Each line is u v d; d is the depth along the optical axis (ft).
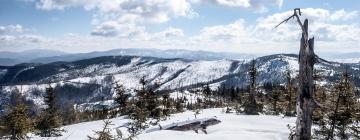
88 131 90.89
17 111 78.28
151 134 72.95
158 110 116.57
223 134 75.31
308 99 37.37
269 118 107.86
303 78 37.17
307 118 37.65
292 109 128.47
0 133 81.46
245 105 133.69
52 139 79.61
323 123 74.02
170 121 106.32
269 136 75.46
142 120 93.09
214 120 90.58
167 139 69.41
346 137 72.08
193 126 83.56
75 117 164.96
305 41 36.24
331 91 73.97
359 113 70.23
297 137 38.22
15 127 77.56
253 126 89.25
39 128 88.02
